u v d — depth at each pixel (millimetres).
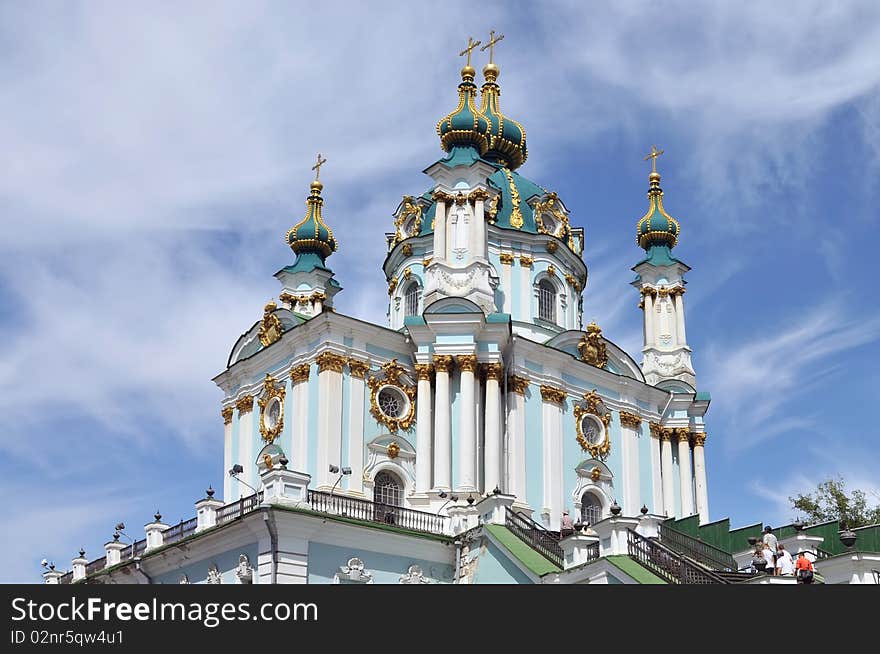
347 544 38250
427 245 53000
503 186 55531
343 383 44938
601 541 33812
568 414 50906
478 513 40344
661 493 54750
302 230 58938
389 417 45844
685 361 59094
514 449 47156
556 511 48188
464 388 45656
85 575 47406
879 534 43562
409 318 47125
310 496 37844
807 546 41469
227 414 51094
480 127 50750
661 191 62969
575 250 56812
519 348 48812
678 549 41094
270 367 48656
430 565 40031
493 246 53031
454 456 45062
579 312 56219
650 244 62281
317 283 57969
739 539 46125
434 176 49719
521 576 36312
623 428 53594
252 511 36719
